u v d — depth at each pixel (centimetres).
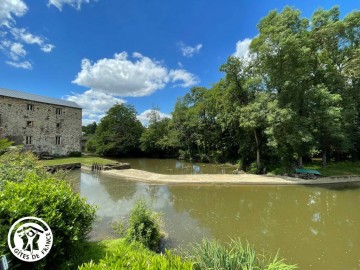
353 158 2134
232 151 2803
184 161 3180
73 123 2817
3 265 212
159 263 203
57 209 318
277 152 1766
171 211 926
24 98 2316
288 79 1562
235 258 328
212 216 870
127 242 512
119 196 1152
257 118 1612
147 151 3741
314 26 1811
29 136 2353
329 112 1461
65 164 1961
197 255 361
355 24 1738
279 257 567
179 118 3297
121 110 3791
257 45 1695
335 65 1897
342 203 1052
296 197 1153
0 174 507
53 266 312
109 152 3572
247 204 1035
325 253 589
